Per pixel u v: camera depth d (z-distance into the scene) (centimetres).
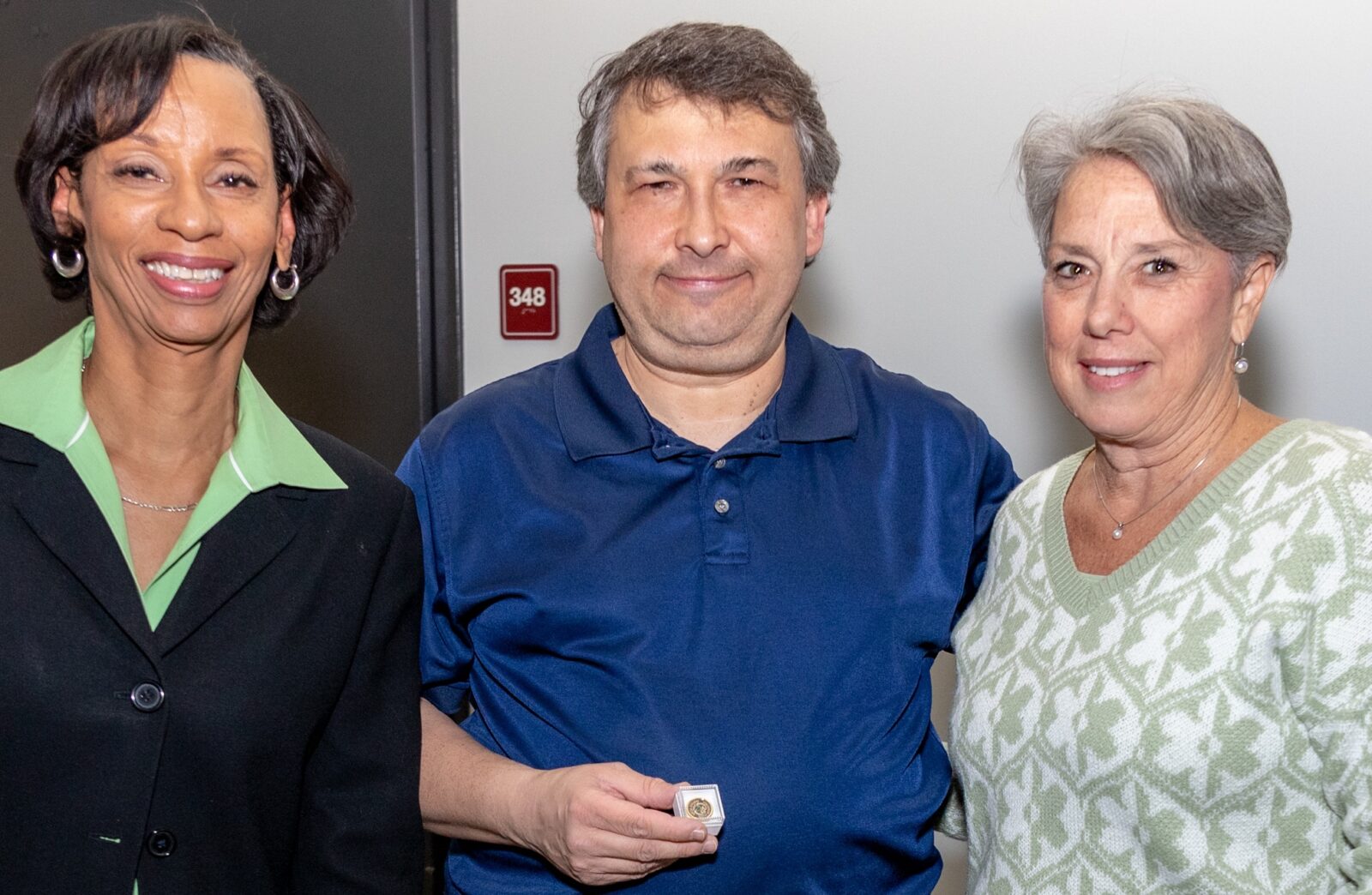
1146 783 128
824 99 257
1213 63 240
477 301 277
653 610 149
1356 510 122
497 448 158
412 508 150
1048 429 254
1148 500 141
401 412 277
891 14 253
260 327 147
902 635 154
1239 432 137
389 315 275
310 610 136
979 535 166
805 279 262
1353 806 120
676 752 145
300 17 271
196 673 127
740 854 145
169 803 125
